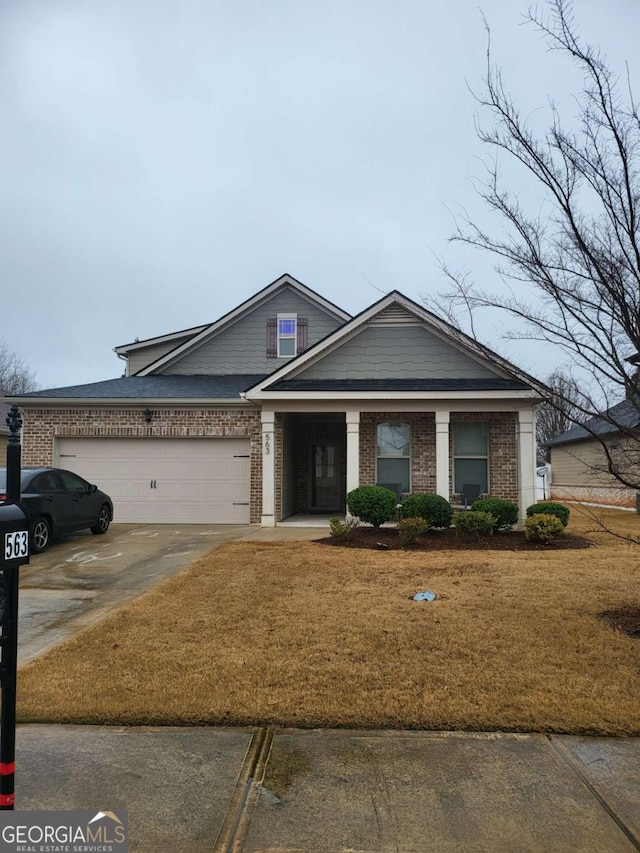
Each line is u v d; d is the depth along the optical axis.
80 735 3.73
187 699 4.15
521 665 4.70
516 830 2.79
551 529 10.56
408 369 13.77
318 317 17.52
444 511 11.71
